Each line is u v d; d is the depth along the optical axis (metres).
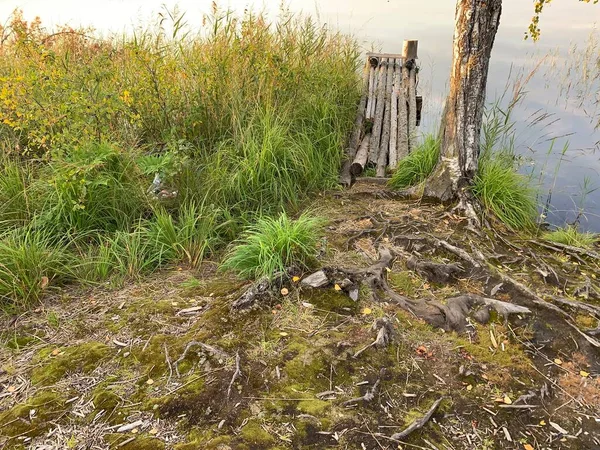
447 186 5.40
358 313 3.52
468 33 5.05
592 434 2.73
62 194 4.32
